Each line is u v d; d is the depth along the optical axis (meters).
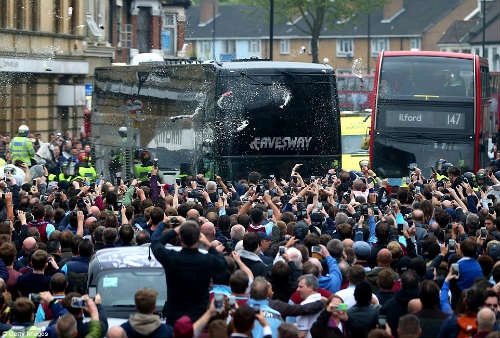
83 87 120.50
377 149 76.12
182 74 66.62
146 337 24.52
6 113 109.31
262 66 63.66
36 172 62.22
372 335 23.09
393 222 38.25
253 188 44.28
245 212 38.03
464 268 30.44
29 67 110.44
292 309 27.64
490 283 29.17
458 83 76.06
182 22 165.25
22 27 110.19
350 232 34.97
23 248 34.66
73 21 121.44
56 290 28.16
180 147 66.75
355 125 95.25
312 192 42.78
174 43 165.12
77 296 25.27
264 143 63.78
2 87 108.19
